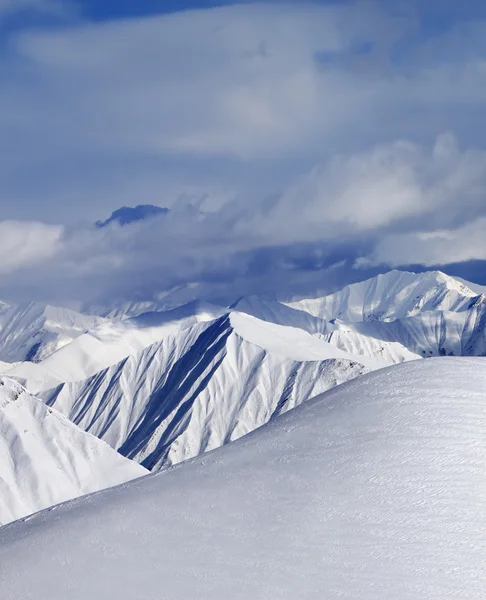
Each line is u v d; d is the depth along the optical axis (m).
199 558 47.09
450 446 52.62
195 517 51.69
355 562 43.81
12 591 47.09
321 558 44.75
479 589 40.31
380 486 50.09
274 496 52.12
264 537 47.84
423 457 52.06
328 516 48.41
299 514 49.31
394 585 41.47
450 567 42.03
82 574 47.62
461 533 44.47
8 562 50.47
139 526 51.91
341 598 41.31
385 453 53.66
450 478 49.38
